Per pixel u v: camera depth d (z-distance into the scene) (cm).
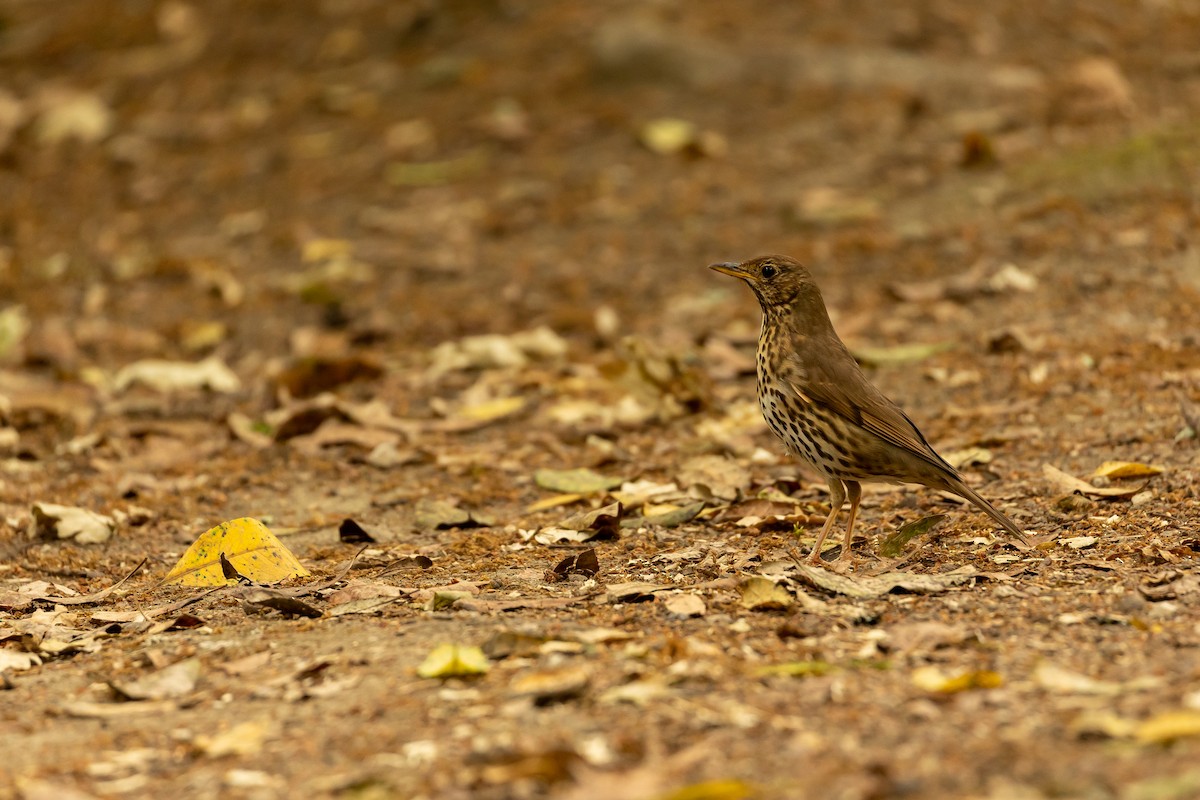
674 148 2102
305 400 1424
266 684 705
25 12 3061
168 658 758
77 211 2184
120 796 591
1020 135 1973
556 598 821
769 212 1864
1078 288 1502
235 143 2359
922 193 1850
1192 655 670
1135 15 2481
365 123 2344
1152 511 942
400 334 1623
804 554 924
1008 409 1216
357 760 601
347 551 995
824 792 531
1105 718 582
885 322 1486
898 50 2308
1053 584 804
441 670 689
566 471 1152
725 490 1061
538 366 1484
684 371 1303
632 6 2516
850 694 639
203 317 1730
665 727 608
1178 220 1627
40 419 1377
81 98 2575
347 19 2712
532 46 2473
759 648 714
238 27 2781
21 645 795
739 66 2288
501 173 2108
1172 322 1383
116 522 1084
